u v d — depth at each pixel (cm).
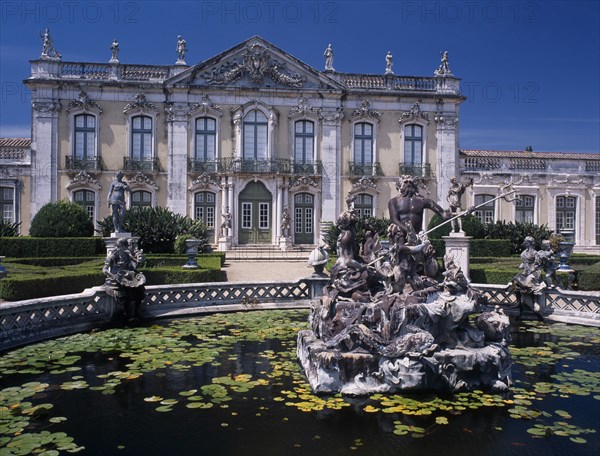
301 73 3108
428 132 3203
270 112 3066
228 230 2973
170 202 3017
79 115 2962
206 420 646
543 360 905
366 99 3153
